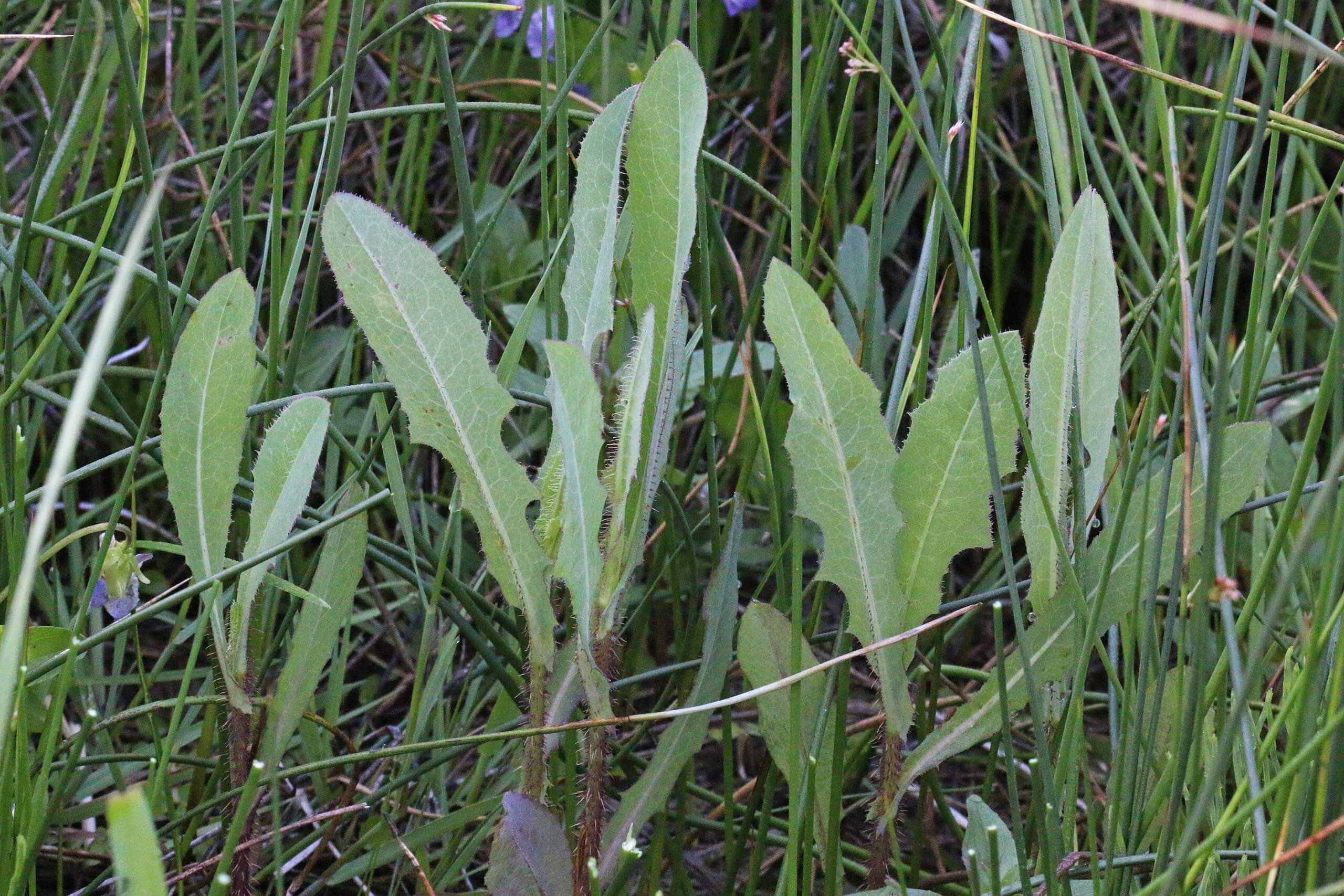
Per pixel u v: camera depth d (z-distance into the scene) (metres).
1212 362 1.19
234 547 1.22
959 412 1.04
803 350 1.03
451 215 1.64
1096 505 1.05
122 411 1.14
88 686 1.22
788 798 1.26
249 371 1.03
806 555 1.28
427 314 1.03
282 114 1.11
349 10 1.59
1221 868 1.04
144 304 1.32
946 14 1.37
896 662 1.05
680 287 1.03
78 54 1.37
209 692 1.21
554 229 1.33
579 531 1.01
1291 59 1.59
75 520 1.25
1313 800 0.98
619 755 1.16
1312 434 0.98
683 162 1.02
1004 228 1.77
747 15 1.59
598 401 1.00
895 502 1.04
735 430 1.31
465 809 1.12
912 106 1.31
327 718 1.19
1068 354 1.03
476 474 1.03
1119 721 1.10
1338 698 0.96
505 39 1.61
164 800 1.15
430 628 1.12
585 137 1.04
